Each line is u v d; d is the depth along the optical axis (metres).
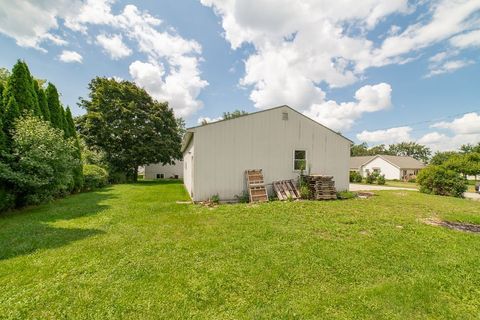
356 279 2.97
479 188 16.75
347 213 6.88
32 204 7.36
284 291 2.69
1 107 6.87
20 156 6.36
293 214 6.63
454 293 2.69
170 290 2.65
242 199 9.20
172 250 3.83
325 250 3.88
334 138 11.18
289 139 10.34
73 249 3.79
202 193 8.88
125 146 21.44
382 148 57.56
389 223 5.77
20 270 3.04
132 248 3.88
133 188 14.34
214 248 3.93
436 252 3.88
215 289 2.69
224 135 9.23
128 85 22.22
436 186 13.12
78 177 11.45
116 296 2.50
